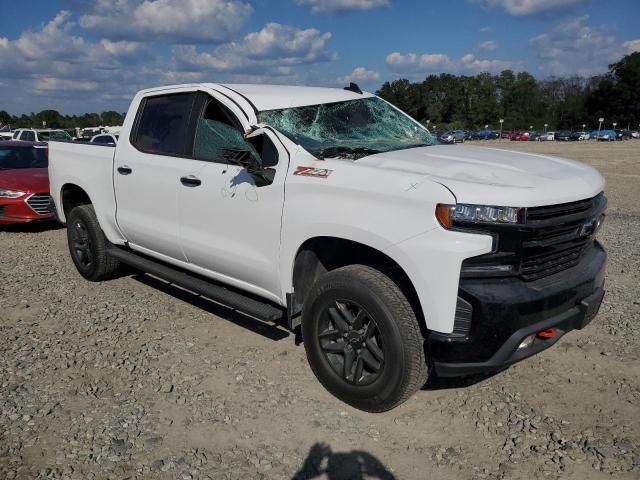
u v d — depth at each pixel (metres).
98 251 5.76
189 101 4.65
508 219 2.93
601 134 81.31
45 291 5.79
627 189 14.40
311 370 4.05
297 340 4.30
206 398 3.67
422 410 3.55
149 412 3.50
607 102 113.50
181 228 4.59
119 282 6.06
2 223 9.00
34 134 26.17
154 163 4.78
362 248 3.58
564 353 4.27
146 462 3.03
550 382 3.86
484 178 3.18
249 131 3.87
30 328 4.80
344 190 3.35
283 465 3.02
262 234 3.89
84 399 3.65
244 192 3.96
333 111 4.50
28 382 3.86
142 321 4.95
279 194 3.72
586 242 3.52
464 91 127.62
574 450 3.12
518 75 132.25
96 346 4.45
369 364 3.39
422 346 3.19
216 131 4.36
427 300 3.05
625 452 3.10
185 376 3.96
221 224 4.20
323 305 3.54
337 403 3.62
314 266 3.84
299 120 4.25
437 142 4.63
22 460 3.03
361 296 3.30
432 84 129.00
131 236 5.25
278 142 3.80
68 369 4.06
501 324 2.98
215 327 4.81
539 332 3.13
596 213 3.46
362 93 5.10
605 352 4.27
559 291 3.14
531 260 3.10
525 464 3.02
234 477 2.92
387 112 4.92
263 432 3.31
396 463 3.04
